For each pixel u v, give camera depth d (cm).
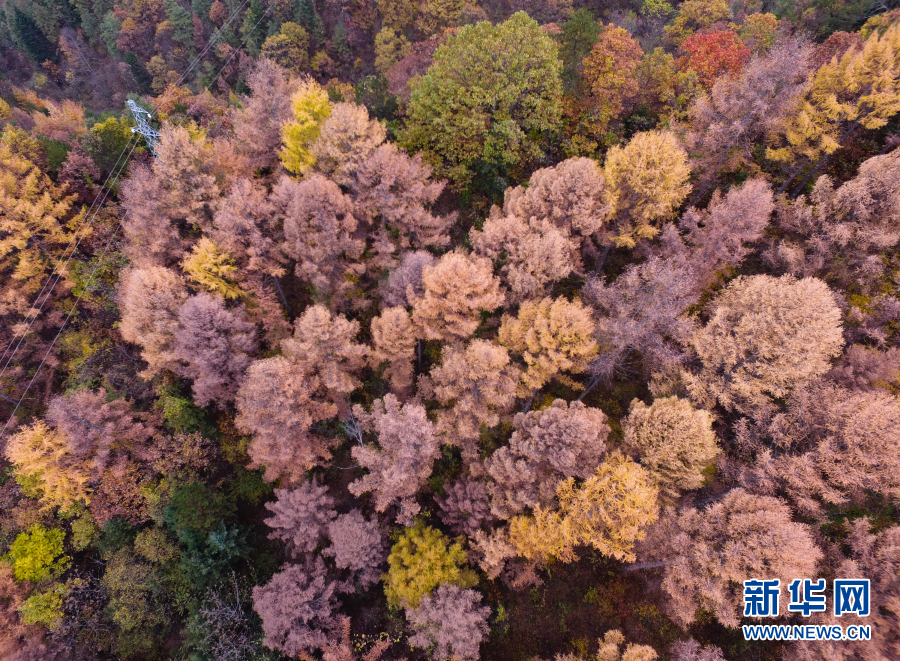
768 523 1997
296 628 2486
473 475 2769
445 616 2348
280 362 2538
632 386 3192
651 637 2608
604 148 3703
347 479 3350
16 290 3847
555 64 3275
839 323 2747
